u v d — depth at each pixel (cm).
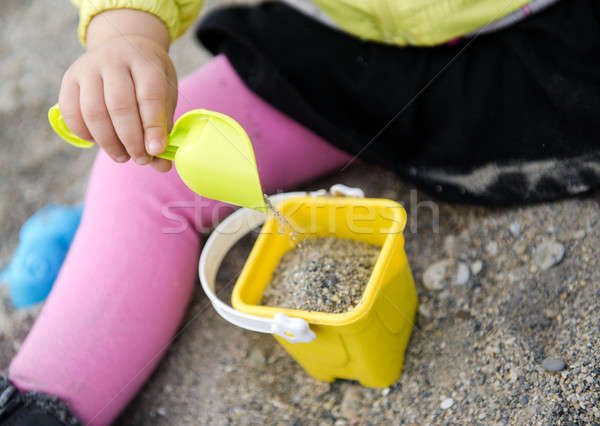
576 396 91
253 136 134
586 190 112
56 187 178
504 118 117
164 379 124
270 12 140
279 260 112
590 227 111
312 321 91
